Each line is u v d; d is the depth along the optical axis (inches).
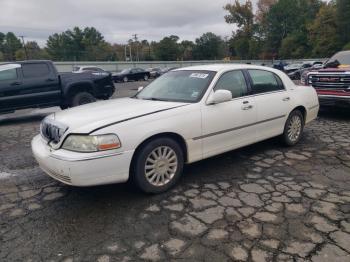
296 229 114.8
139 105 153.7
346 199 137.4
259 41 2883.9
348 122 293.0
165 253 103.2
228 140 167.5
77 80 368.5
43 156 133.3
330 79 301.7
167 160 145.3
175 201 138.0
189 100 159.2
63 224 121.7
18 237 113.7
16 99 327.6
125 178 131.5
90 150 123.4
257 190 147.5
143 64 1953.7
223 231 114.4
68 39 3646.7
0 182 163.9
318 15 2384.4
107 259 101.0
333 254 101.0
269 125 190.5
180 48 3580.2
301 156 194.7
